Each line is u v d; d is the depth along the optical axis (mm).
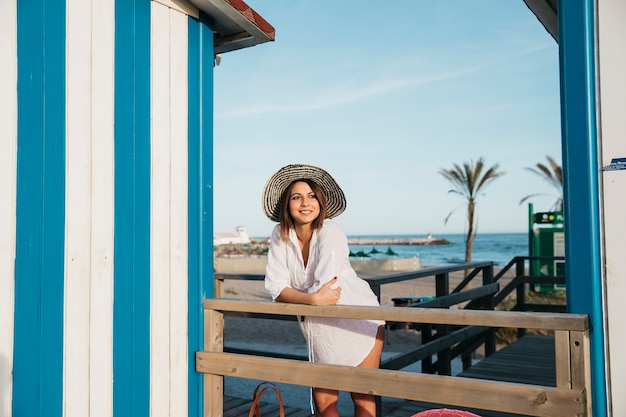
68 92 2416
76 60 2449
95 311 2512
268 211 2959
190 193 3029
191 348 3020
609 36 2285
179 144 2959
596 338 2246
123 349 2637
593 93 2301
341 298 2785
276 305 2791
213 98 3203
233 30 3279
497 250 84312
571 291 2303
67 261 2400
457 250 87125
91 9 2516
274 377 2783
